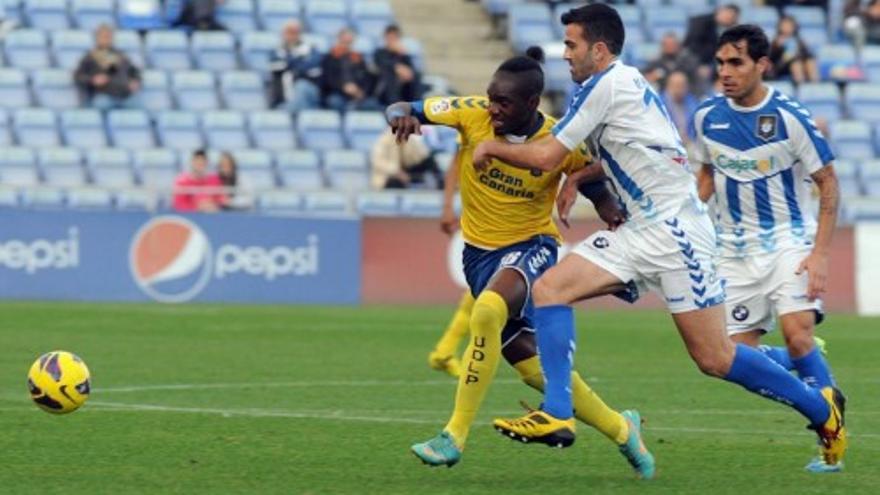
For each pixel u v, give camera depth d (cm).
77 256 6147
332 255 6325
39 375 2658
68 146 6875
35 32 7256
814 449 2823
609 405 3491
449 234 3894
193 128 7019
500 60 8038
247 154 6906
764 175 2831
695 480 2464
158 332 4994
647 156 2388
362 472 2494
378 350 4603
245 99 7231
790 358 2852
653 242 2400
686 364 4362
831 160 2708
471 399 2403
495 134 2523
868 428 3150
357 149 7094
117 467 2511
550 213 2578
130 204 6538
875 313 6450
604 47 2412
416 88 7175
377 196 6662
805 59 7788
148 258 6191
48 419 3053
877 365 4397
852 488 2405
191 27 7438
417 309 6122
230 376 3916
